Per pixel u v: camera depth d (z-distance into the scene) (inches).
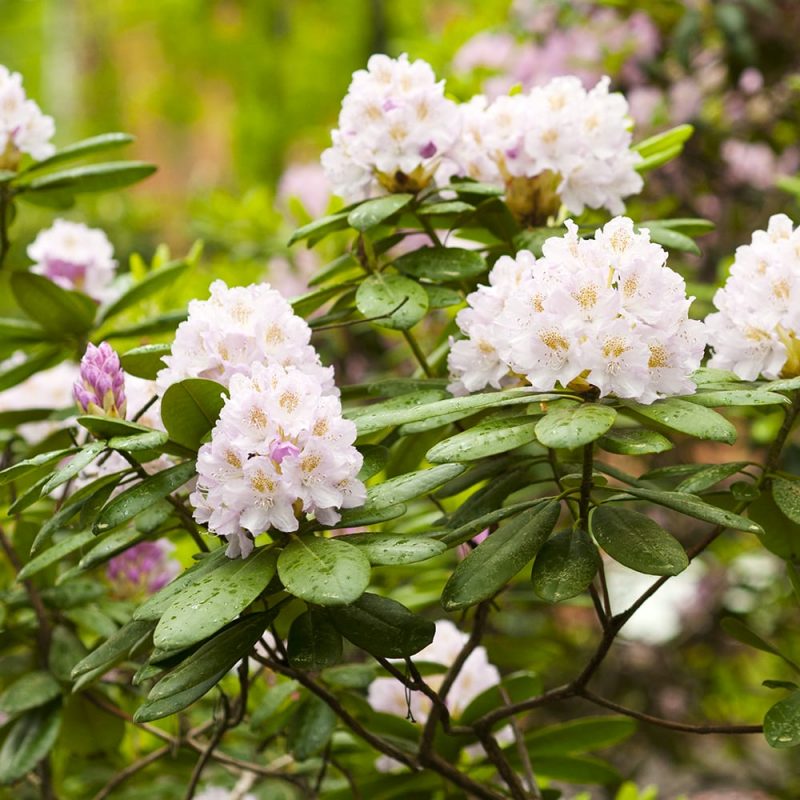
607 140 80.9
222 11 365.1
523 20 126.0
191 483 74.8
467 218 81.5
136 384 79.5
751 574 142.1
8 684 89.4
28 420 87.5
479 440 70.3
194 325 73.8
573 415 68.9
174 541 94.3
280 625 81.5
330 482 70.6
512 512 73.7
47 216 190.1
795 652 138.1
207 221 135.0
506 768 79.5
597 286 69.7
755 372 73.9
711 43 126.0
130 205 199.3
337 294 81.0
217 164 373.7
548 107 80.7
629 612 74.4
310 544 70.2
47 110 334.3
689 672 144.1
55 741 86.4
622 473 77.0
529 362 70.2
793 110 124.7
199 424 72.9
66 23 339.9
